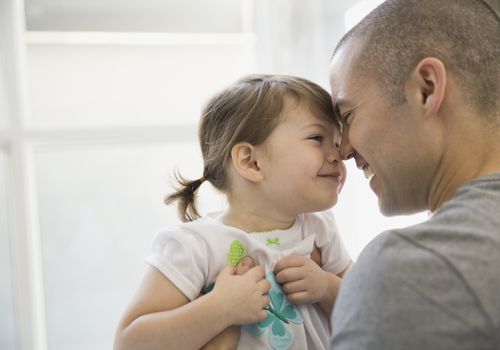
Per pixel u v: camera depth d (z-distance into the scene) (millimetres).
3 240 1734
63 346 1825
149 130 1849
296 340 1000
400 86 786
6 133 1709
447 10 780
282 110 1076
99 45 1872
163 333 928
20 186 1713
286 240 1090
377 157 837
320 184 1064
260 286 963
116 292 1882
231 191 1141
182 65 1953
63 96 1846
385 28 819
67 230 1843
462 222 656
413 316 598
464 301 588
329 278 1052
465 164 763
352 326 636
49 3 1825
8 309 1728
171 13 1938
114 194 1885
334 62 914
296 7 1933
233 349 966
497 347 573
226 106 1143
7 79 1720
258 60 1991
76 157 1851
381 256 652
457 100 755
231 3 1997
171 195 1281
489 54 754
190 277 1005
